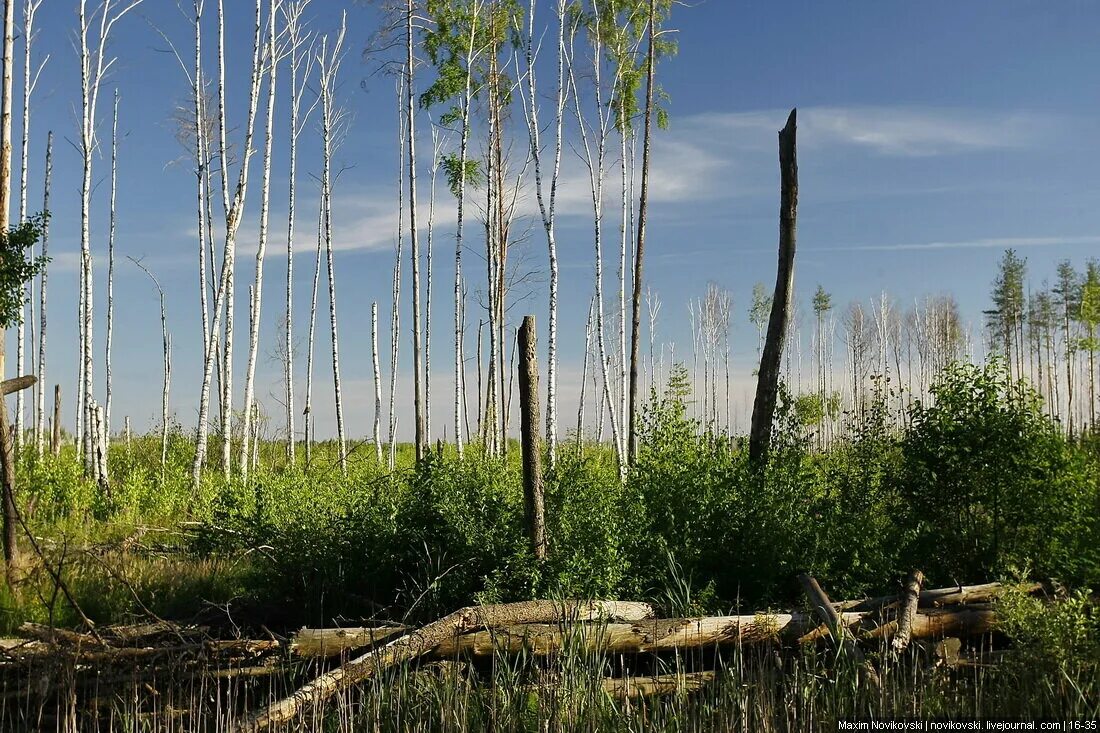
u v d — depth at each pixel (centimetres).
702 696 639
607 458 1956
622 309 2575
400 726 630
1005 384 940
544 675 650
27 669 684
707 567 918
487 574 842
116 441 2762
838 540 897
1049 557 867
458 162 2330
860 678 639
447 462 965
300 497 1085
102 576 1011
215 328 2094
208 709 660
